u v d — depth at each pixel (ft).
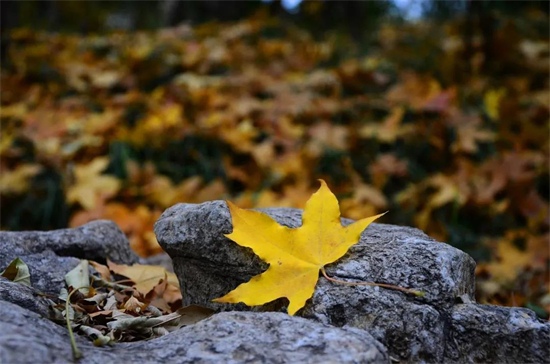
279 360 2.89
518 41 13.19
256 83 12.89
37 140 10.49
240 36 16.26
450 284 3.67
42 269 4.91
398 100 11.85
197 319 4.12
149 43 15.39
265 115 11.57
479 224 9.90
